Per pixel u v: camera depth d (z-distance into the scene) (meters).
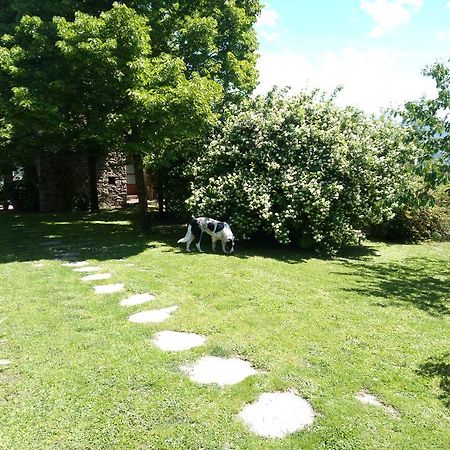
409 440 2.94
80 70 9.43
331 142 9.99
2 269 7.51
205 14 12.59
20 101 8.54
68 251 9.25
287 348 4.32
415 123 6.16
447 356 4.33
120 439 2.86
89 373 3.71
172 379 3.62
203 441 2.86
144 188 12.30
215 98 10.43
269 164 9.76
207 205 9.96
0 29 11.90
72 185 18.19
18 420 3.04
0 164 17.00
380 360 4.15
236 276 7.14
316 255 9.85
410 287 7.29
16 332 4.61
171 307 5.52
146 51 9.52
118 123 9.61
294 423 3.08
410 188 5.98
